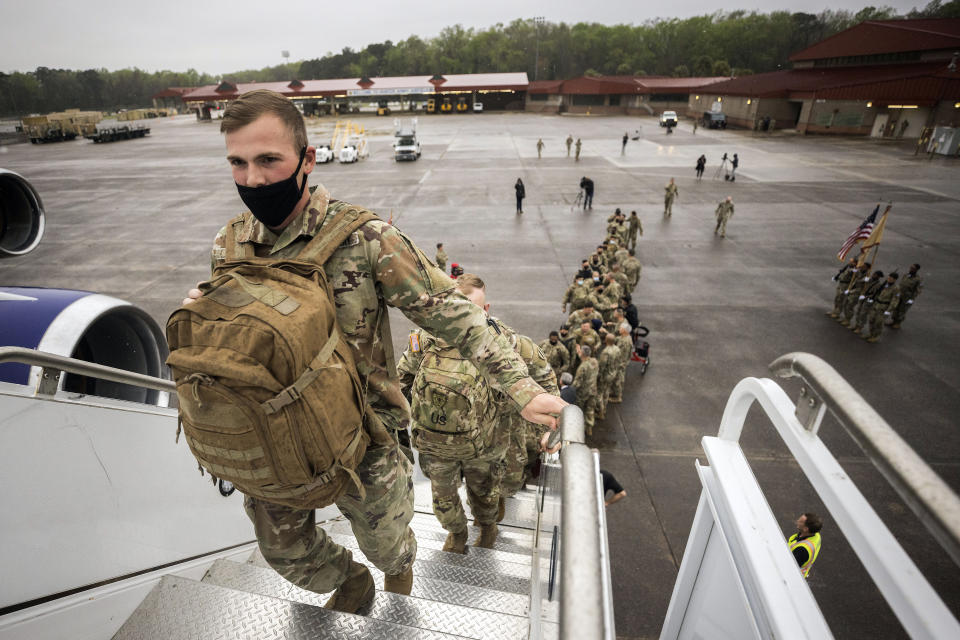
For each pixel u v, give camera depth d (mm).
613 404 8406
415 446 2814
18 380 3123
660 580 5383
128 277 13875
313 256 1154
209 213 21172
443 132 49312
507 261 14867
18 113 138750
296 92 70062
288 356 977
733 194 22922
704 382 9000
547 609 1542
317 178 27969
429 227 18391
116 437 1951
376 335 1320
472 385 2557
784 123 47125
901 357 9680
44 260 15383
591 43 109688
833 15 103938
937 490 677
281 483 1087
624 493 6008
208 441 1054
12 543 1508
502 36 113375
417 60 115875
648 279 13656
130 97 159375
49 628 1574
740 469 1402
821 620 1047
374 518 1467
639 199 22203
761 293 12641
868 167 28688
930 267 14133
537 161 31969
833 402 921
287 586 2010
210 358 976
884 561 842
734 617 1380
